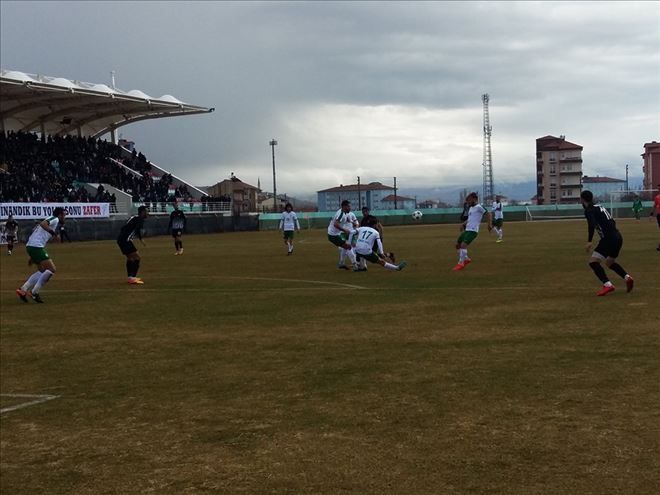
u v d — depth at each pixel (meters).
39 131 66.12
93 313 12.16
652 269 16.25
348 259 23.19
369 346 8.34
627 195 68.81
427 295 13.02
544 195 106.19
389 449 4.78
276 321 10.56
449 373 6.81
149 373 7.44
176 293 14.77
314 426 5.36
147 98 59.25
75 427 5.66
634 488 3.97
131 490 4.31
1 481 4.57
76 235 46.81
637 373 6.48
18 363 8.19
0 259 29.77
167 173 74.88
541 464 4.38
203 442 5.13
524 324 9.41
